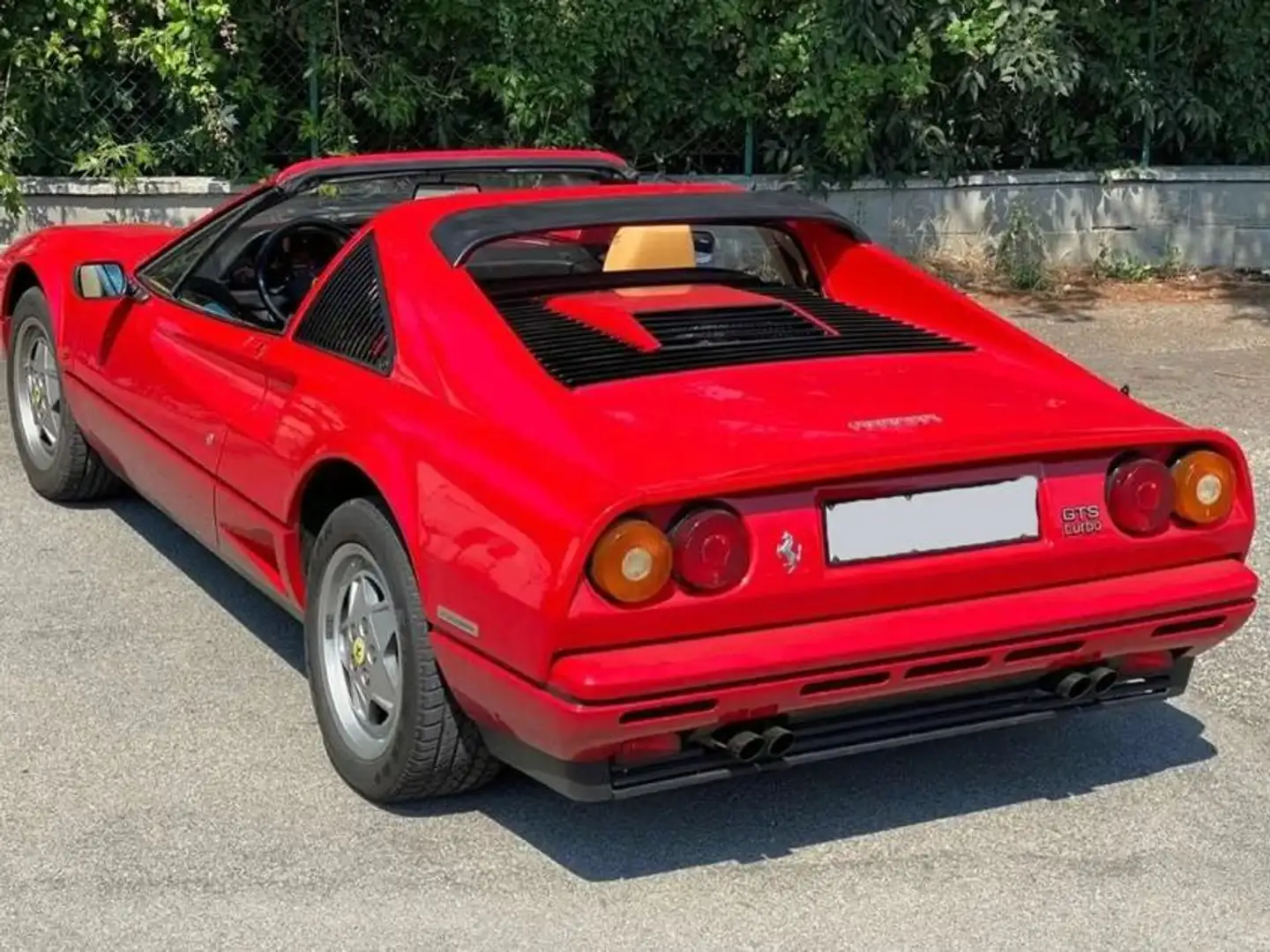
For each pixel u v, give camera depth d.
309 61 10.48
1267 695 4.96
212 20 10.05
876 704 3.74
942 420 3.83
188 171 10.58
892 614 3.63
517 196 4.67
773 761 3.71
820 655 3.51
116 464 5.85
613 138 11.26
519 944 3.52
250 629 5.30
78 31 10.04
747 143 11.34
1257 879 3.86
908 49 11.16
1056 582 3.81
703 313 4.41
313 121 10.48
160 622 5.33
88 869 3.79
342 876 3.79
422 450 3.82
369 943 3.51
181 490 5.20
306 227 5.24
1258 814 4.19
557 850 3.94
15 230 10.15
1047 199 11.95
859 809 4.18
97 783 4.22
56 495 6.47
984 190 11.78
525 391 3.83
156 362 5.30
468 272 4.50
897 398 3.96
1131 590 3.86
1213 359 9.73
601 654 3.40
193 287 5.32
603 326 4.26
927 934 3.59
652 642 3.43
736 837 4.02
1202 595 3.91
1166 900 3.75
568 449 3.59
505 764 4.09
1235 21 12.12
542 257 4.64
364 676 4.13
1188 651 4.08
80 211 10.24
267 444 4.47
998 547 3.72
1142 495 3.84
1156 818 4.16
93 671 4.93
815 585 3.53
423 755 3.91
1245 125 12.46
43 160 10.37
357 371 4.25
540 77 10.58
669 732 3.49
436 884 3.76
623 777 3.60
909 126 11.38
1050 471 3.78
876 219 11.60
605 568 3.34
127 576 5.75
